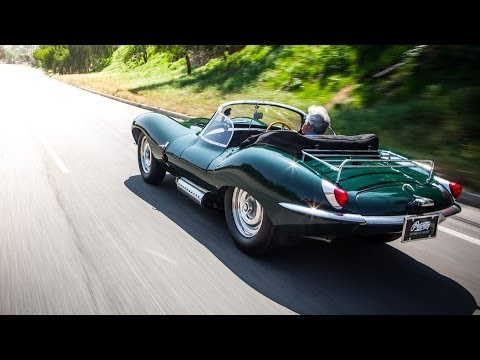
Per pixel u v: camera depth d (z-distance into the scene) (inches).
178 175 200.7
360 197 126.1
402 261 153.8
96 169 261.3
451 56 455.8
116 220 177.8
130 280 129.5
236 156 148.6
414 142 328.5
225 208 157.3
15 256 142.6
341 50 652.7
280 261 148.2
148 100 764.6
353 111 445.4
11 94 946.7
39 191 212.8
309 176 128.3
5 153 301.1
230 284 130.3
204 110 604.4
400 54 542.3
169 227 172.6
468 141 311.9
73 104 729.0
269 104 191.9
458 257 158.7
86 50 2844.5
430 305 124.4
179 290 125.2
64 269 134.6
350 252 159.3
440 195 137.7
